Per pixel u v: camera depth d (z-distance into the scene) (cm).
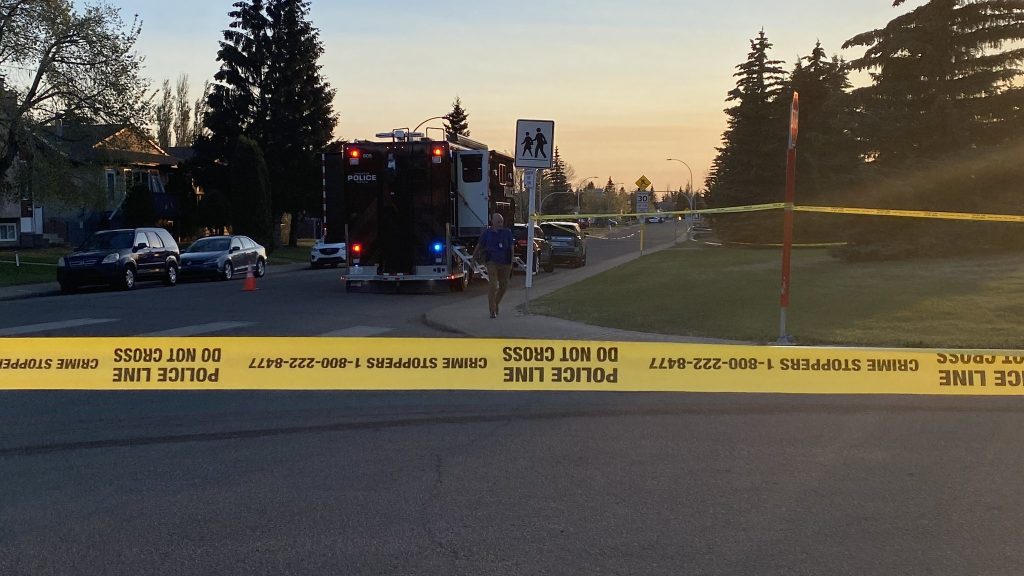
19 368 908
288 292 2116
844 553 441
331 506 511
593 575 414
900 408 750
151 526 480
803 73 3959
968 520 486
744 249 3747
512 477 564
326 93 5319
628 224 13475
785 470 578
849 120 2672
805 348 955
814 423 702
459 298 1897
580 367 894
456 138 2122
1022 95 2434
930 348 965
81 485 552
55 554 442
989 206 2120
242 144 4375
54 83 2744
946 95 2500
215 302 1811
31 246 4259
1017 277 1591
